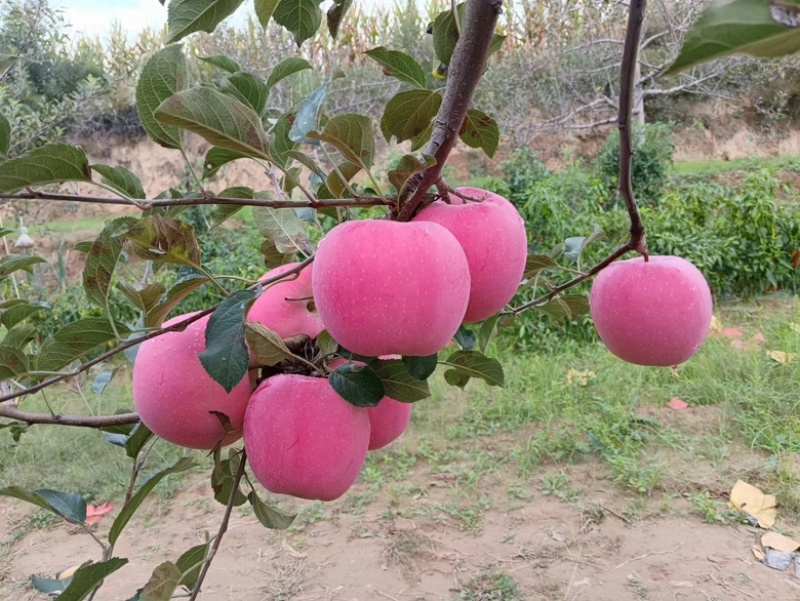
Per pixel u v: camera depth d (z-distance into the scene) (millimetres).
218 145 753
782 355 4707
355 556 3238
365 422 1004
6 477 4195
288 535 3457
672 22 9820
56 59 10711
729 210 6719
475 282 857
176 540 3533
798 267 6500
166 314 955
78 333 944
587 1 11203
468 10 722
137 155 13672
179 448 4445
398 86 10945
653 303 1205
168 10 857
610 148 9758
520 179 8070
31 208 8898
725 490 3480
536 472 3826
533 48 12586
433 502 3619
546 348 5547
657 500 3459
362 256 750
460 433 4281
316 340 1032
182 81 853
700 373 4645
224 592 3029
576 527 3299
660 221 6816
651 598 2779
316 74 10977
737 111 15078
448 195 900
